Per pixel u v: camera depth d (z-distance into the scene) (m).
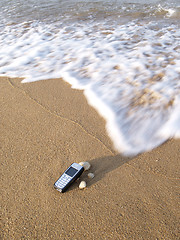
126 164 2.62
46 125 3.19
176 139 2.88
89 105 3.50
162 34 5.75
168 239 1.94
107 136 2.98
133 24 6.50
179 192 2.30
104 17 7.15
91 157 2.72
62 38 5.84
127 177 2.48
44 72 4.44
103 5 8.19
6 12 7.91
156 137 2.92
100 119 3.24
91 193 2.34
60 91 3.85
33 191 2.37
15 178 2.51
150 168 2.56
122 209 2.18
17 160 2.71
